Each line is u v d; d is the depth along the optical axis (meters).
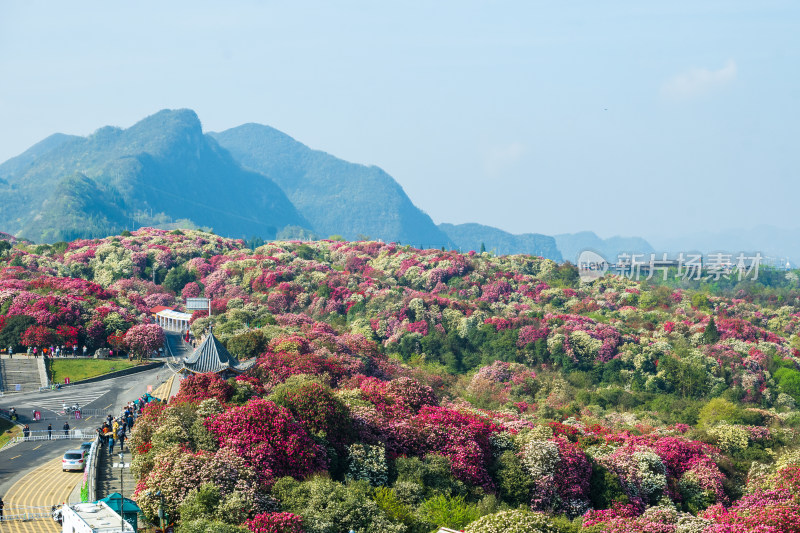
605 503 116.56
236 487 87.62
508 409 184.25
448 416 123.06
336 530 85.06
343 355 174.50
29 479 102.12
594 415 189.38
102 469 104.25
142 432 105.25
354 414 118.38
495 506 105.12
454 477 110.31
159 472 88.81
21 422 136.25
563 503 113.19
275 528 80.38
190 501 85.06
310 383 116.19
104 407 148.88
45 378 168.75
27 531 82.44
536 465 114.56
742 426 159.38
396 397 132.50
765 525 94.00
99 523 71.62
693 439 151.25
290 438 101.62
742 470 137.38
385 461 109.19
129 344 194.62
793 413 199.12
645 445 133.88
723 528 94.19
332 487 91.06
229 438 99.88
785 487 118.69
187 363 136.50
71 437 125.94
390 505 93.00
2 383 165.50
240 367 139.25
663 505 117.75
